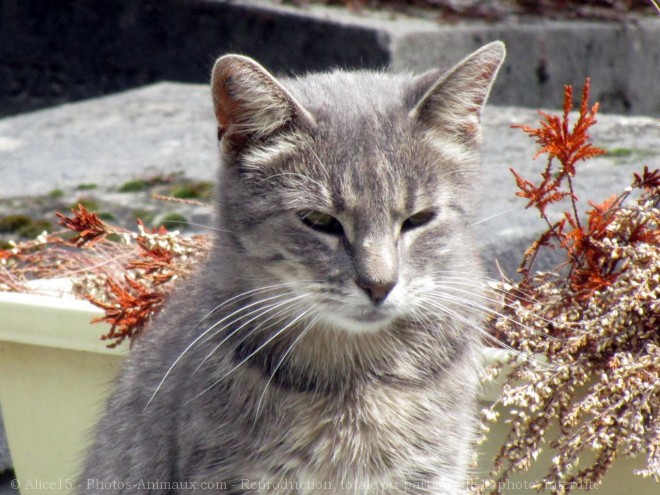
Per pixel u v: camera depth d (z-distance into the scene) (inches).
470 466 215.2
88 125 500.1
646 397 187.6
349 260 200.7
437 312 211.3
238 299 207.8
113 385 236.2
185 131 476.7
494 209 315.3
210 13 606.2
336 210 200.8
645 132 394.6
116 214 360.8
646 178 219.1
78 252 327.0
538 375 199.3
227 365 203.5
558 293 215.3
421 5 628.4
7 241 346.3
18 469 259.4
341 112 206.7
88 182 404.2
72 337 238.8
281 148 205.0
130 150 447.8
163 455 209.6
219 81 203.2
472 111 214.7
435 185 207.5
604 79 624.4
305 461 205.3
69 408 248.5
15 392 252.4
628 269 209.2
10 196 389.1
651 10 673.0
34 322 240.5
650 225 222.1
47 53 660.7
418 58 556.4
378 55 547.2
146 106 531.2
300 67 580.7
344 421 207.2
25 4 658.2
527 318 212.5
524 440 199.0
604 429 189.0
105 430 230.5
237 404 201.6
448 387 211.6
